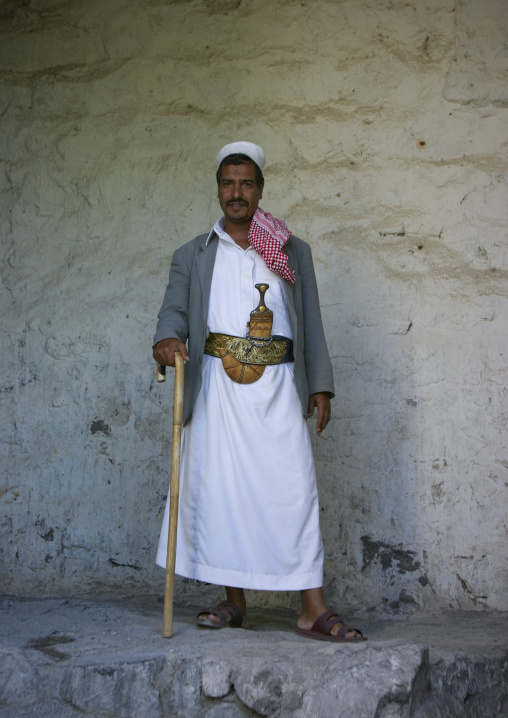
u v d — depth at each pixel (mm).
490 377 3645
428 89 3883
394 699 2277
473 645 2896
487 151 3799
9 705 2439
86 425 3863
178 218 3963
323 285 3840
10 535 3824
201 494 2838
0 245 4047
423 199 3818
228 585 2740
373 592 3582
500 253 3719
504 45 3840
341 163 3906
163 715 2375
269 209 3932
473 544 3547
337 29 3977
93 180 4047
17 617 3145
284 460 2805
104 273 3969
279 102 3980
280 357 2877
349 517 3656
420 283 3768
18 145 4113
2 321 3979
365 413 3719
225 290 2930
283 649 2510
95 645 2662
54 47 4156
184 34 4078
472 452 3607
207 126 4012
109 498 3797
